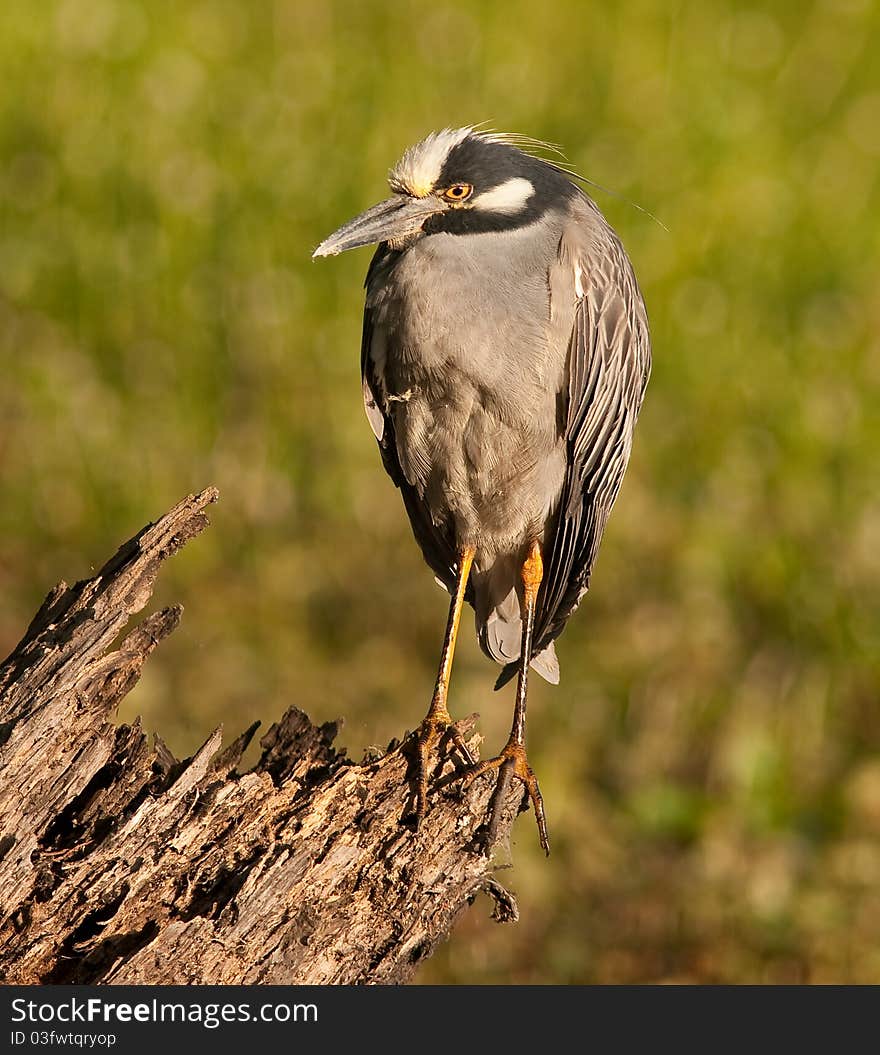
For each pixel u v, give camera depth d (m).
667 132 17.16
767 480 13.36
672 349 14.66
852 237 16.08
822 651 11.97
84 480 13.13
